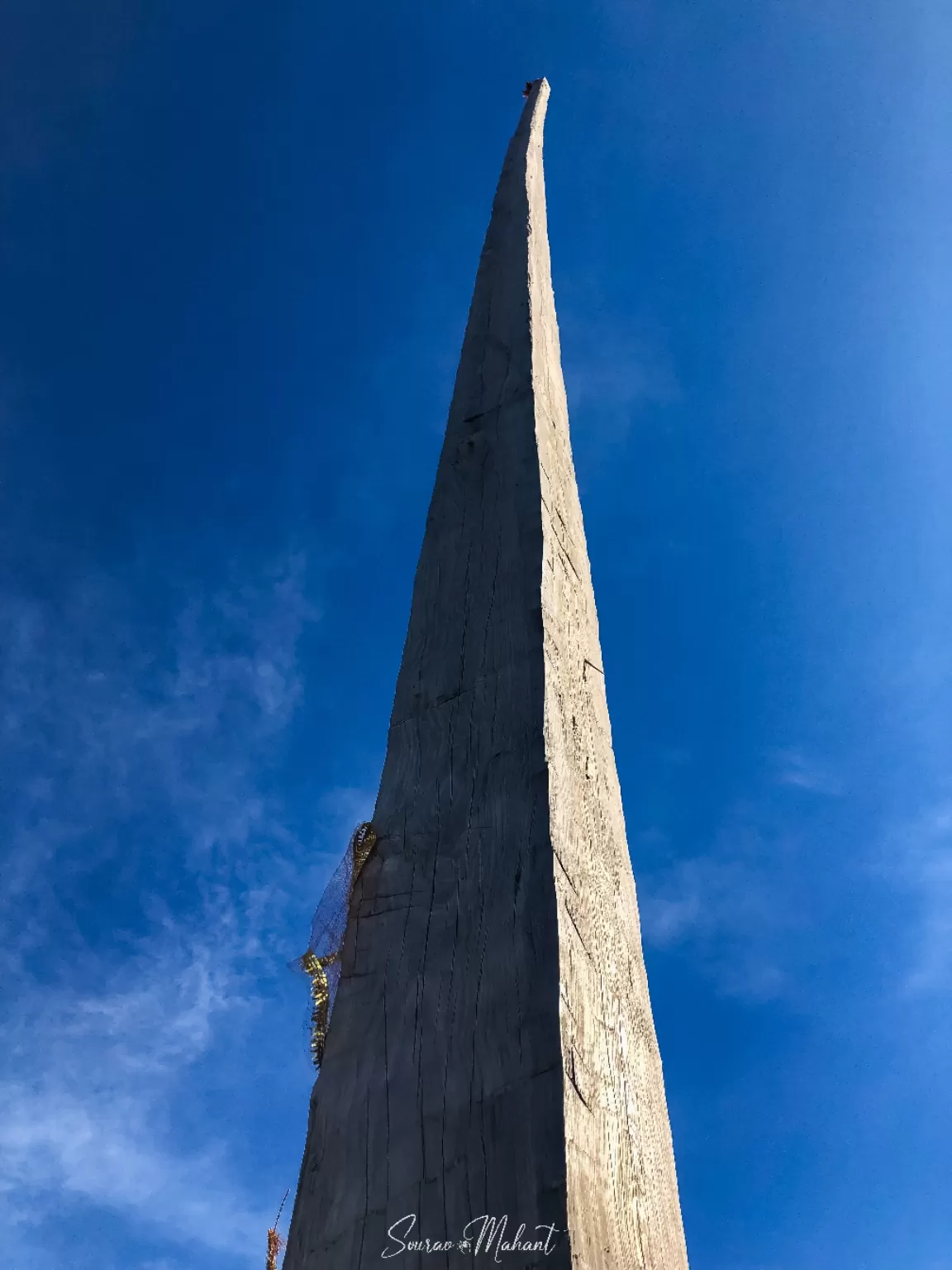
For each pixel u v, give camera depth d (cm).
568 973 179
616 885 228
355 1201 166
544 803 200
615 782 253
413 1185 163
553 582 247
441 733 224
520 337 295
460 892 196
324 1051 188
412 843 209
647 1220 180
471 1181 159
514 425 276
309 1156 176
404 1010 185
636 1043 208
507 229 325
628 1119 188
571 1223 147
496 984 180
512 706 219
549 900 185
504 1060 170
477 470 274
